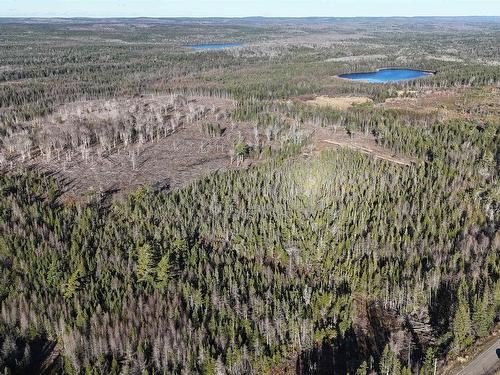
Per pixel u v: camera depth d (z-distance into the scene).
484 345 88.19
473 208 134.00
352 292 107.94
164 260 107.38
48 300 99.69
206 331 92.94
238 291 104.62
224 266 113.94
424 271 109.25
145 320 95.12
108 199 144.62
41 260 110.50
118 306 98.25
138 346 87.56
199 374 85.12
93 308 99.06
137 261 112.88
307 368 88.50
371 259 116.56
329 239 124.19
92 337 89.81
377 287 106.56
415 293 100.31
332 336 93.62
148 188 147.12
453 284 101.69
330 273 113.69
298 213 136.38
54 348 92.62
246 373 87.12
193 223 130.25
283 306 97.00
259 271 112.56
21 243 116.12
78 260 111.19
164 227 127.06
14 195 139.88
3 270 107.19
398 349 89.06
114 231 124.50
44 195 145.25
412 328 96.44
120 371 86.44
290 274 112.06
